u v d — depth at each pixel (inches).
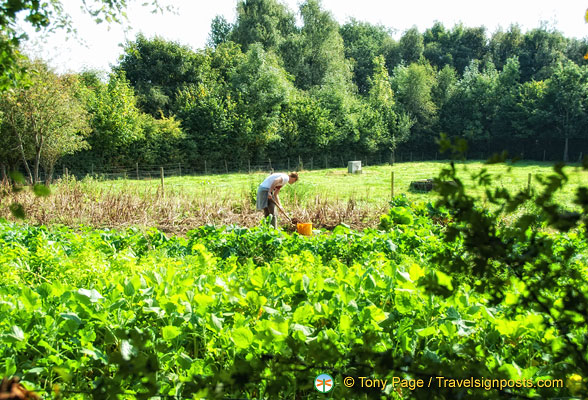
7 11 126.4
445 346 103.7
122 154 1111.6
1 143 756.0
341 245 264.4
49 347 102.5
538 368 95.3
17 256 213.9
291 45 1887.3
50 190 42.6
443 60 2472.9
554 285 57.7
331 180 943.7
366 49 2378.2
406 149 1839.3
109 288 134.6
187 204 478.6
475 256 56.7
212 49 1603.1
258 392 95.8
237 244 273.3
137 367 50.4
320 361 54.3
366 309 112.7
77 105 789.2
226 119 1288.1
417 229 321.7
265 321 98.3
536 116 1720.0
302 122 1453.0
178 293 120.5
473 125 1883.6
